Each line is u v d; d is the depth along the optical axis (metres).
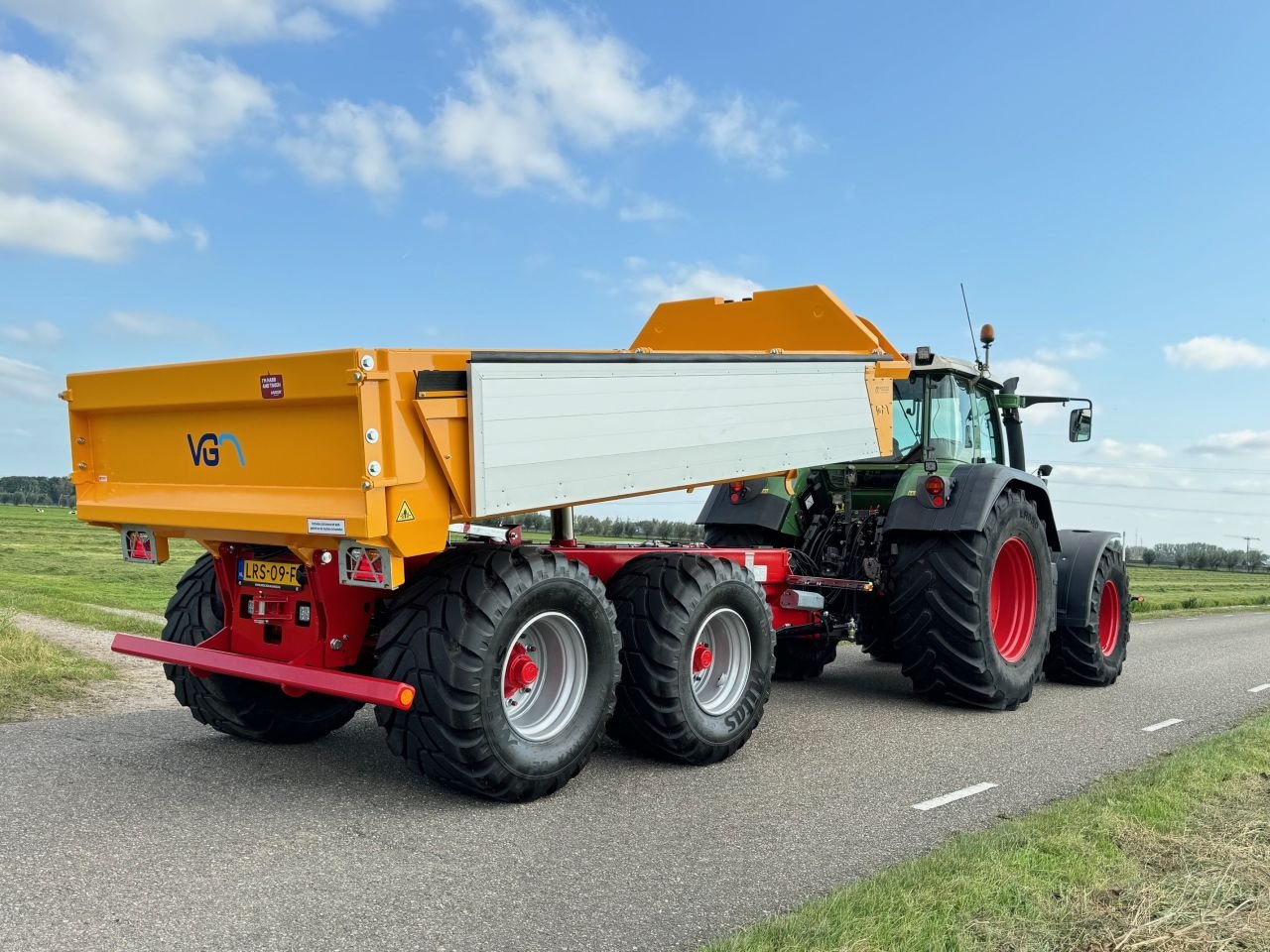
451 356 3.52
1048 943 2.54
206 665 4.01
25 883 2.81
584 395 4.02
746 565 5.64
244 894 2.79
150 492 4.15
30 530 44.78
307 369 3.40
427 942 2.54
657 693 4.34
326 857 3.14
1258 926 2.68
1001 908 2.74
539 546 4.13
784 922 2.59
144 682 6.15
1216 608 19.67
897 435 6.67
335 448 3.43
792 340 6.26
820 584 6.22
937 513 5.86
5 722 4.93
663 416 4.41
